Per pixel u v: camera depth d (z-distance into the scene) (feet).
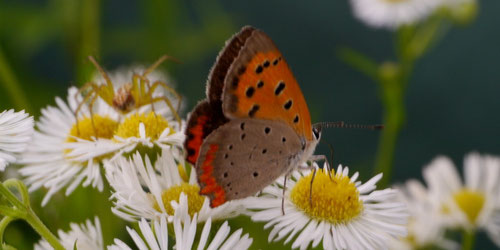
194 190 0.87
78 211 0.96
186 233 0.84
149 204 0.86
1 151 0.86
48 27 1.11
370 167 1.12
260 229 0.99
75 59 1.11
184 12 1.31
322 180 0.88
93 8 1.10
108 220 0.93
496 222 1.04
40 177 0.92
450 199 1.05
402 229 0.88
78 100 0.95
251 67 0.85
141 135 0.89
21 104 1.03
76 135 0.93
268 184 0.87
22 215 0.85
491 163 1.06
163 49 1.14
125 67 1.16
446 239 1.05
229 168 0.85
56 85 1.16
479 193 1.05
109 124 0.93
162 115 0.93
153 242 0.84
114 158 0.88
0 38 1.12
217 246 0.84
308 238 0.87
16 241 0.96
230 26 1.21
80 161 0.91
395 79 1.09
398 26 1.11
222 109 0.85
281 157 0.87
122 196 0.86
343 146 1.34
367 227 0.88
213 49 1.22
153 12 1.14
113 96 0.91
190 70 1.19
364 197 0.89
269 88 0.86
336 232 0.87
